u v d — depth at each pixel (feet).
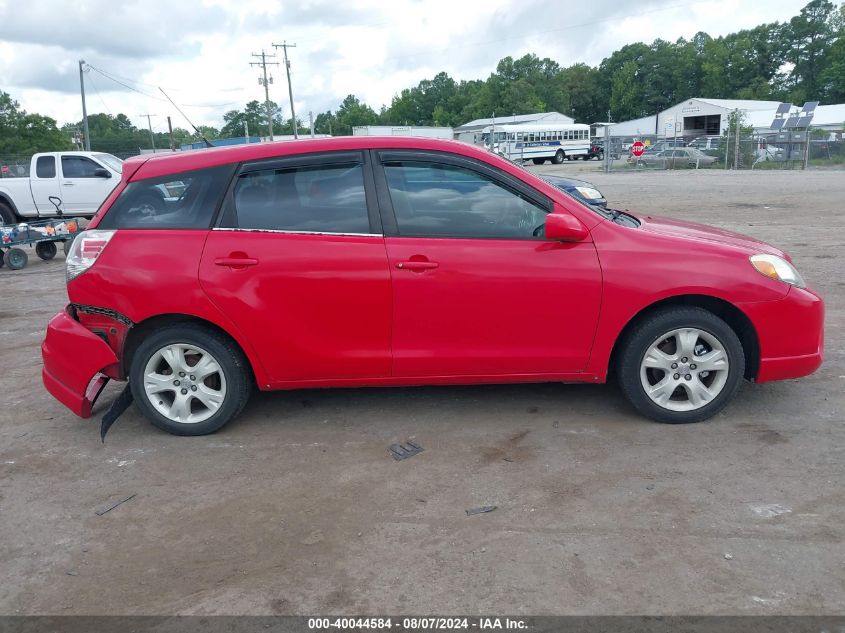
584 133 187.11
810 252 33.50
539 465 12.53
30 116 237.25
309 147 13.74
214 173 13.75
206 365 13.97
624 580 9.24
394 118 450.71
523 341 13.57
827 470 11.95
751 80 354.54
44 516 11.53
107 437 14.53
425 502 11.44
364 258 13.28
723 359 13.56
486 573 9.52
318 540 10.49
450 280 13.24
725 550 9.80
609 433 13.69
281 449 13.64
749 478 11.77
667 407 13.85
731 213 51.60
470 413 14.93
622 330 13.69
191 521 11.18
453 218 13.48
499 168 13.48
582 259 13.24
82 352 14.01
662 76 386.93
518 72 431.02
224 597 9.26
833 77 303.07
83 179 54.29
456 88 445.78
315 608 8.96
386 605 8.96
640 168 128.88
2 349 21.91
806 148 110.63
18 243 39.60
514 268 13.24
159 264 13.50
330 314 13.46
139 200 13.93
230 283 13.37
